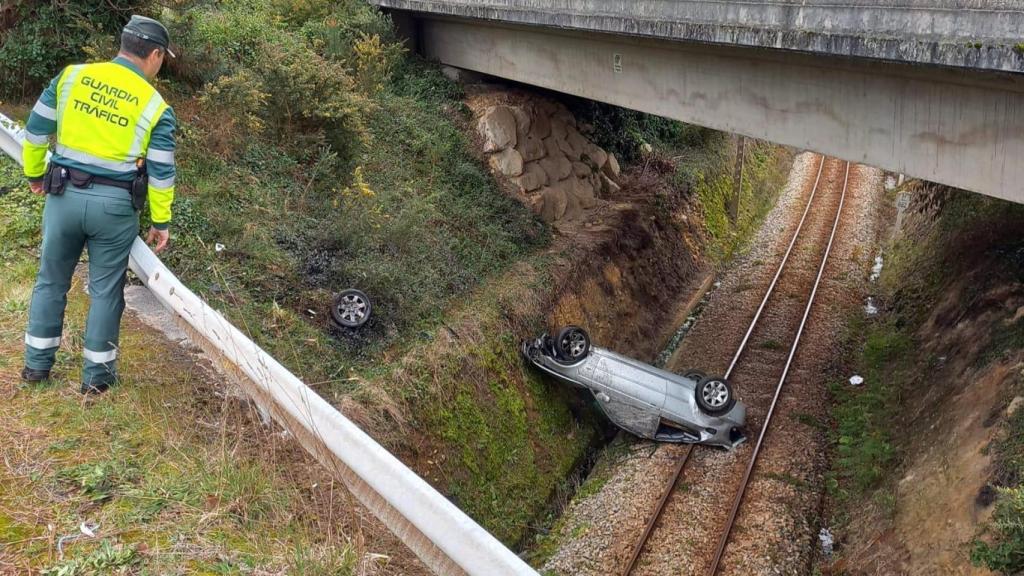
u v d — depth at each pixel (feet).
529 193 54.44
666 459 39.55
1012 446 27.96
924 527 29.53
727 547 32.99
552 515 37.52
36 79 37.40
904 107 30.35
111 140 13.93
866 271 64.34
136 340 19.52
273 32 53.31
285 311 31.96
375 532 17.24
